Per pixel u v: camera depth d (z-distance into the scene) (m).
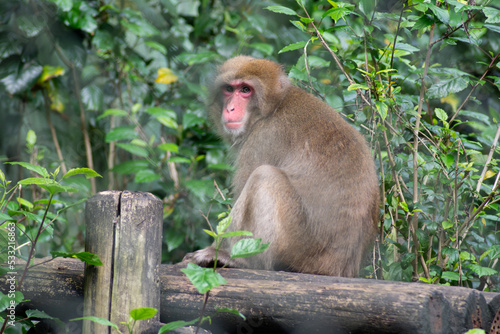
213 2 13.34
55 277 6.67
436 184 9.09
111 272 5.84
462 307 5.74
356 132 8.62
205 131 13.09
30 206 7.19
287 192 8.18
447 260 8.62
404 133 9.41
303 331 5.91
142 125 13.24
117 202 5.87
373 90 8.53
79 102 12.86
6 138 12.47
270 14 12.96
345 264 8.07
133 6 12.74
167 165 12.46
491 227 10.03
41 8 11.83
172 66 13.66
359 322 5.61
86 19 11.22
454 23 7.92
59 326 6.76
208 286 5.07
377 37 10.22
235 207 8.27
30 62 11.70
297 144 8.57
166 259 12.12
